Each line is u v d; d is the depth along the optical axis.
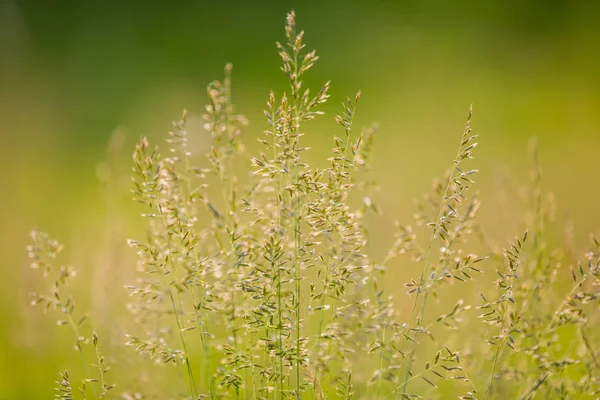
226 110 3.89
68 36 17.67
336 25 18.47
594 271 3.38
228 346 3.48
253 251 3.53
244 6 19.22
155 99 14.63
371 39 18.08
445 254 3.55
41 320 5.80
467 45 18.02
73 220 8.87
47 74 15.86
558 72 16.39
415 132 12.79
